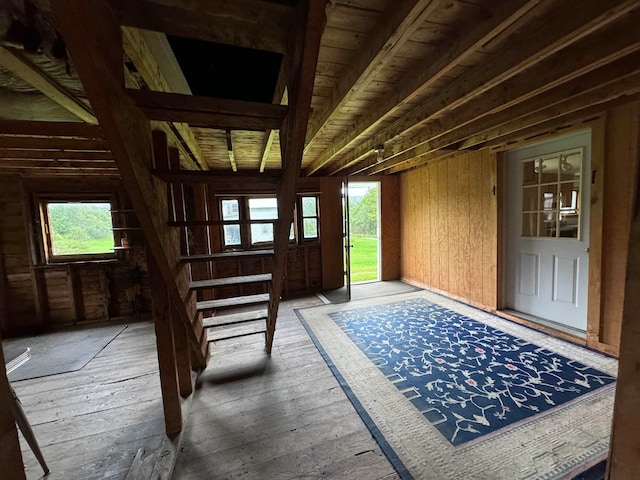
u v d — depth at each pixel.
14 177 3.68
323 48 1.61
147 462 1.54
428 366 2.43
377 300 4.43
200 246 4.35
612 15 1.11
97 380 2.48
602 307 2.51
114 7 0.90
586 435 1.63
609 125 2.36
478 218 3.81
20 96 1.78
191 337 2.16
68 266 3.93
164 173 1.28
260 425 1.84
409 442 1.64
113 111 0.91
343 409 1.96
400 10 1.23
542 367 2.33
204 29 1.01
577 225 2.81
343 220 5.36
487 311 3.71
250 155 3.99
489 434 1.67
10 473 0.60
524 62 1.46
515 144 3.20
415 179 5.17
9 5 0.94
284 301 4.61
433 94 2.17
